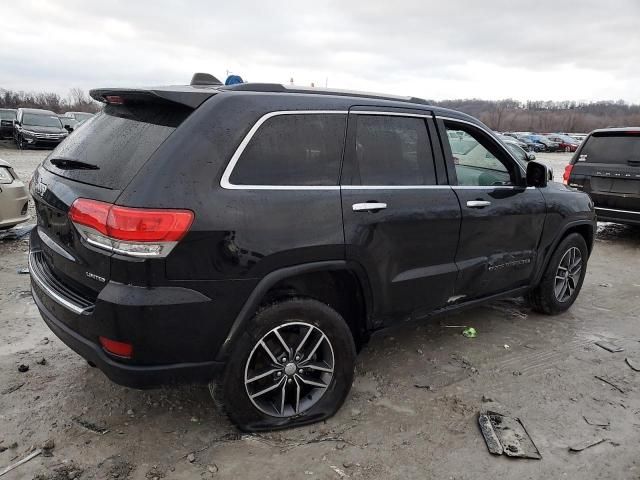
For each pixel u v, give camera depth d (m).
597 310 5.06
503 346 4.12
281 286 2.88
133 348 2.39
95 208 2.39
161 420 2.96
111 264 2.35
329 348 2.94
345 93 3.17
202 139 2.48
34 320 4.21
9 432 2.79
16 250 6.11
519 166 4.11
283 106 2.77
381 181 3.14
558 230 4.45
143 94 2.62
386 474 2.59
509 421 3.06
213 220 2.43
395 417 3.08
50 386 3.26
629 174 7.35
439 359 3.85
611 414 3.21
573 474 2.65
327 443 2.81
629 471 2.69
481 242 3.75
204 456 2.67
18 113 23.42
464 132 3.88
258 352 2.78
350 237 2.88
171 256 2.35
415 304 3.40
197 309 2.45
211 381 2.70
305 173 2.80
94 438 2.78
